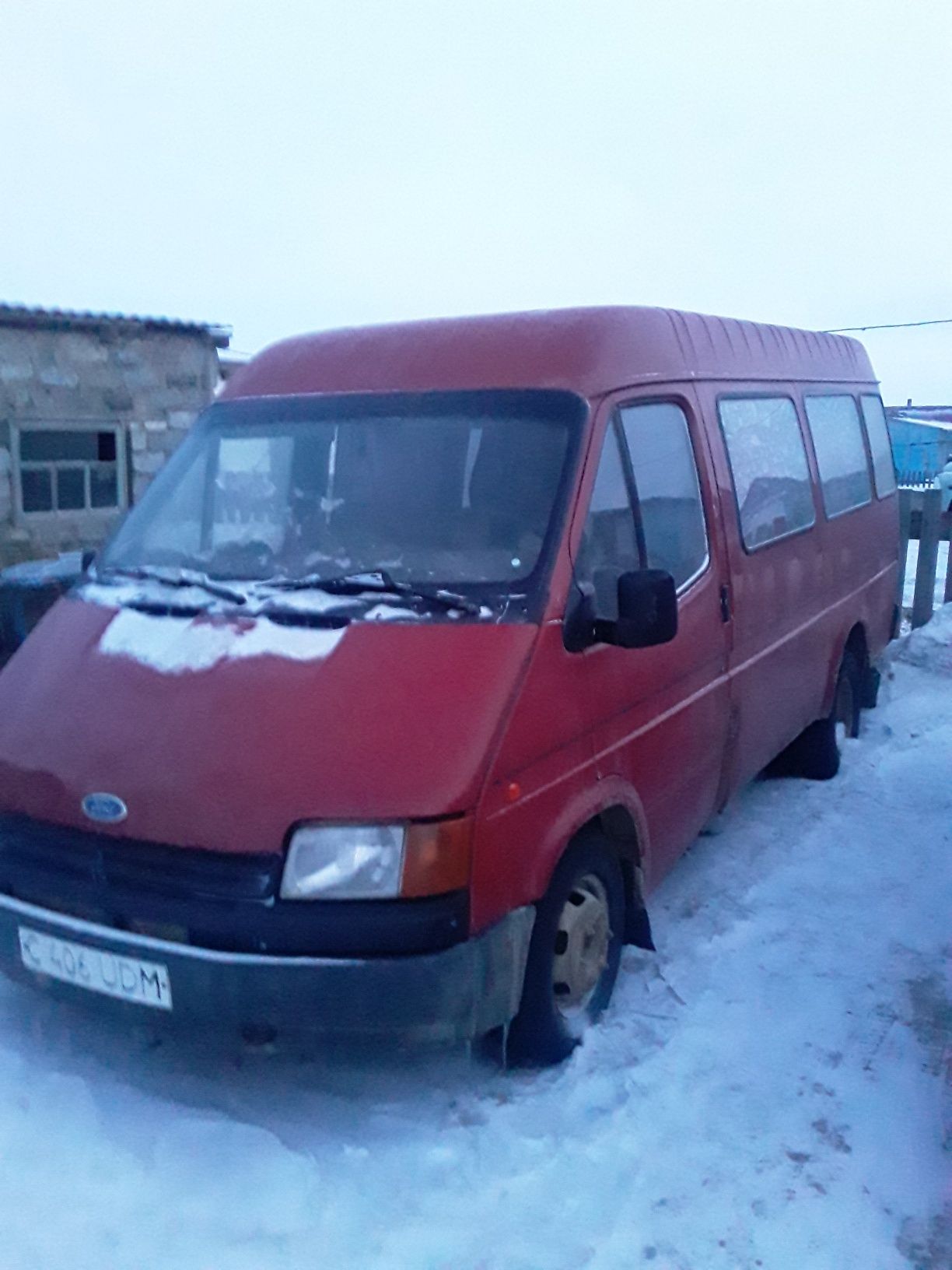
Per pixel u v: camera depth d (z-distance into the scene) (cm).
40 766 347
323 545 400
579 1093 367
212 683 347
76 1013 406
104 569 431
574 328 430
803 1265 299
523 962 347
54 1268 293
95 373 1141
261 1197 318
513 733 337
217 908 318
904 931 483
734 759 512
